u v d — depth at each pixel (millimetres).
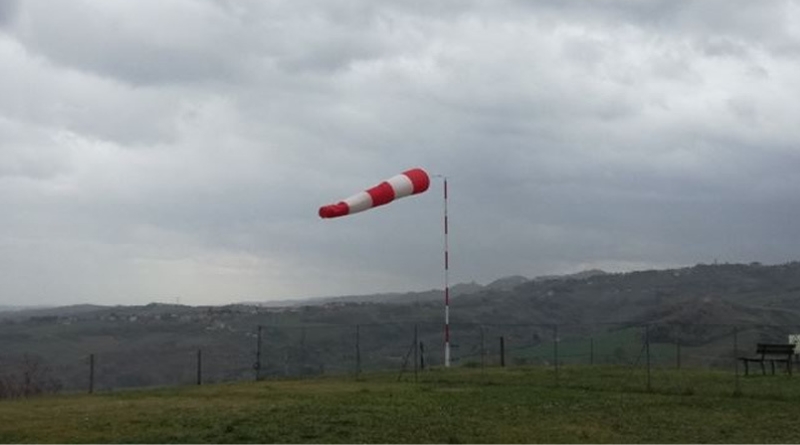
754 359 29750
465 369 33125
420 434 16906
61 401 24672
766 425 18375
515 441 16219
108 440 16656
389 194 25156
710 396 23438
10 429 18297
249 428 17672
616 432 17375
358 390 25891
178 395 25656
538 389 25516
